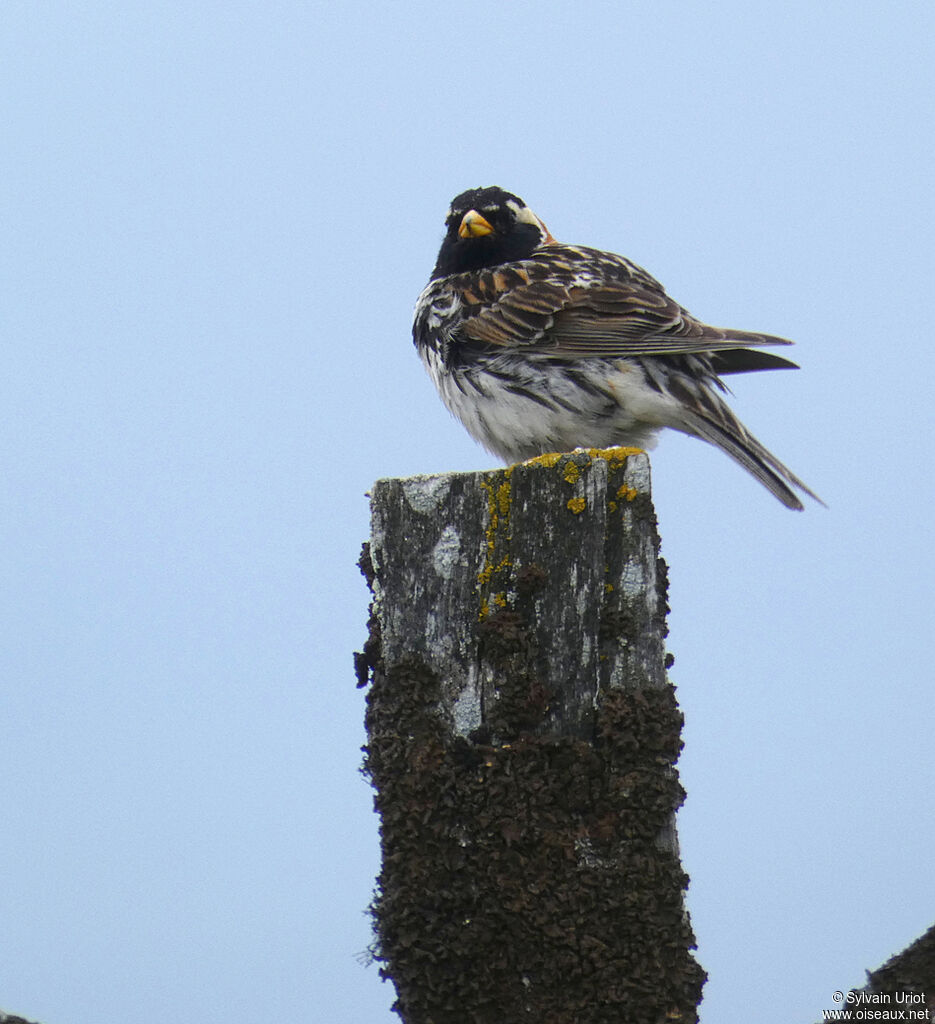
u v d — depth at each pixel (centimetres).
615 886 762
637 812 767
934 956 660
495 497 805
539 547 797
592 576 790
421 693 796
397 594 810
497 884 768
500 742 782
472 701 793
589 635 786
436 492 813
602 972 754
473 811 778
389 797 791
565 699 784
